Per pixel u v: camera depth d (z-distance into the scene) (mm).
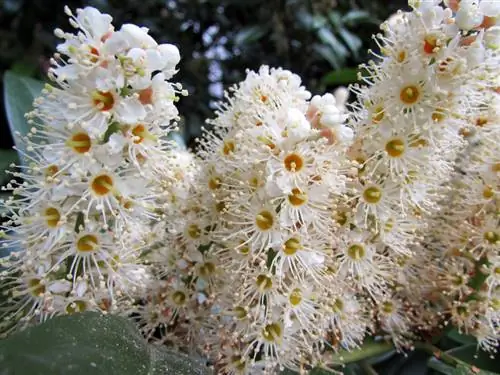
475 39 97
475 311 120
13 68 245
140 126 89
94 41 85
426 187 109
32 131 89
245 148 98
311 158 96
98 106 85
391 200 108
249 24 248
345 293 112
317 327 104
